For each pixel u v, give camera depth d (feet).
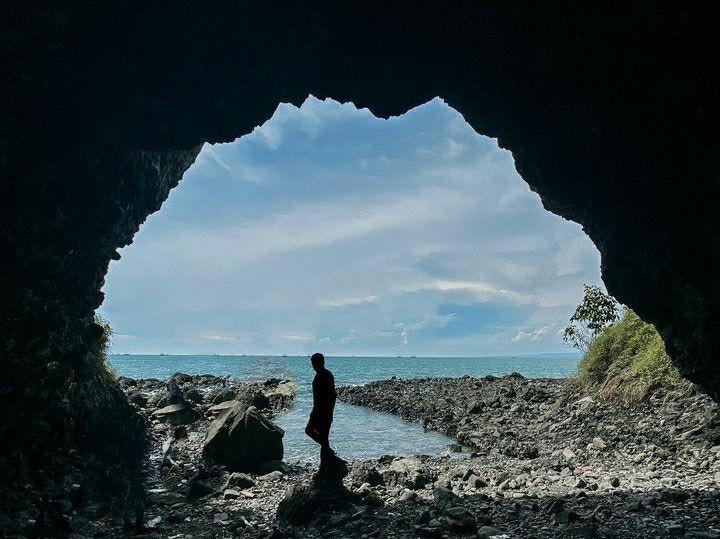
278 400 97.81
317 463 50.57
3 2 26.94
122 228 50.83
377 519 28.91
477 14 36.32
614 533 24.52
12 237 31.60
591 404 67.21
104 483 35.24
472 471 41.39
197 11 32.96
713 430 45.55
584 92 36.91
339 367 376.68
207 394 93.15
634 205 38.52
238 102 38.73
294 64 39.34
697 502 29.25
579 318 94.17
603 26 32.01
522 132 45.85
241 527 28.81
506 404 82.48
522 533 25.62
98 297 48.11
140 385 112.98
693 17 27.40
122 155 44.45
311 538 26.58
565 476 40.06
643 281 40.14
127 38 32.37
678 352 38.60
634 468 41.29
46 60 30.86
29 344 33.01
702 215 32.58
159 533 27.22
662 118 32.73
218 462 45.73
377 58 41.29
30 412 33.09
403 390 120.67
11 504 26.68
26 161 32.71
